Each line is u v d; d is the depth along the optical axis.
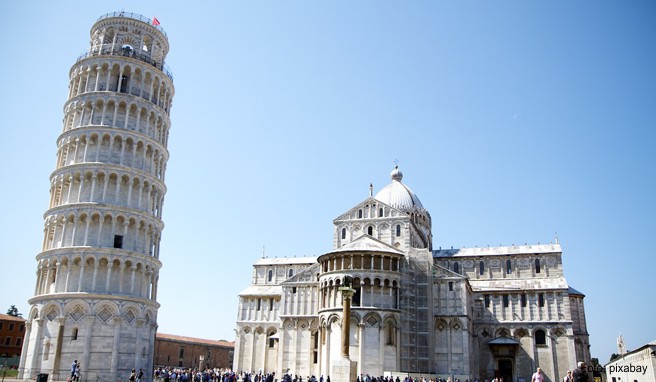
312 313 94.75
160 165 83.44
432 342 83.62
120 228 74.44
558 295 95.06
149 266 76.00
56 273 71.81
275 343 109.19
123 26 85.44
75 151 77.38
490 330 97.00
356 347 76.19
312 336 93.88
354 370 60.19
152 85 83.94
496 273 105.44
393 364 77.00
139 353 71.19
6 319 127.69
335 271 81.00
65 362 66.75
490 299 99.00
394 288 81.06
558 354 92.25
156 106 82.62
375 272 79.88
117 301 69.81
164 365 129.12
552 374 90.81
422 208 111.75
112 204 73.75
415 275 88.06
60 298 68.56
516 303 97.12
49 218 75.38
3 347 126.06
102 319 68.88
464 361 83.00
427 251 88.94
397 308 80.06
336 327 78.56
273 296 112.06
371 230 95.69
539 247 106.25
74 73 83.19
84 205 72.88
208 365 148.25
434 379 74.88
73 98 80.25
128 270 73.00
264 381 79.50
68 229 73.50
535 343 94.06
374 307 77.69
